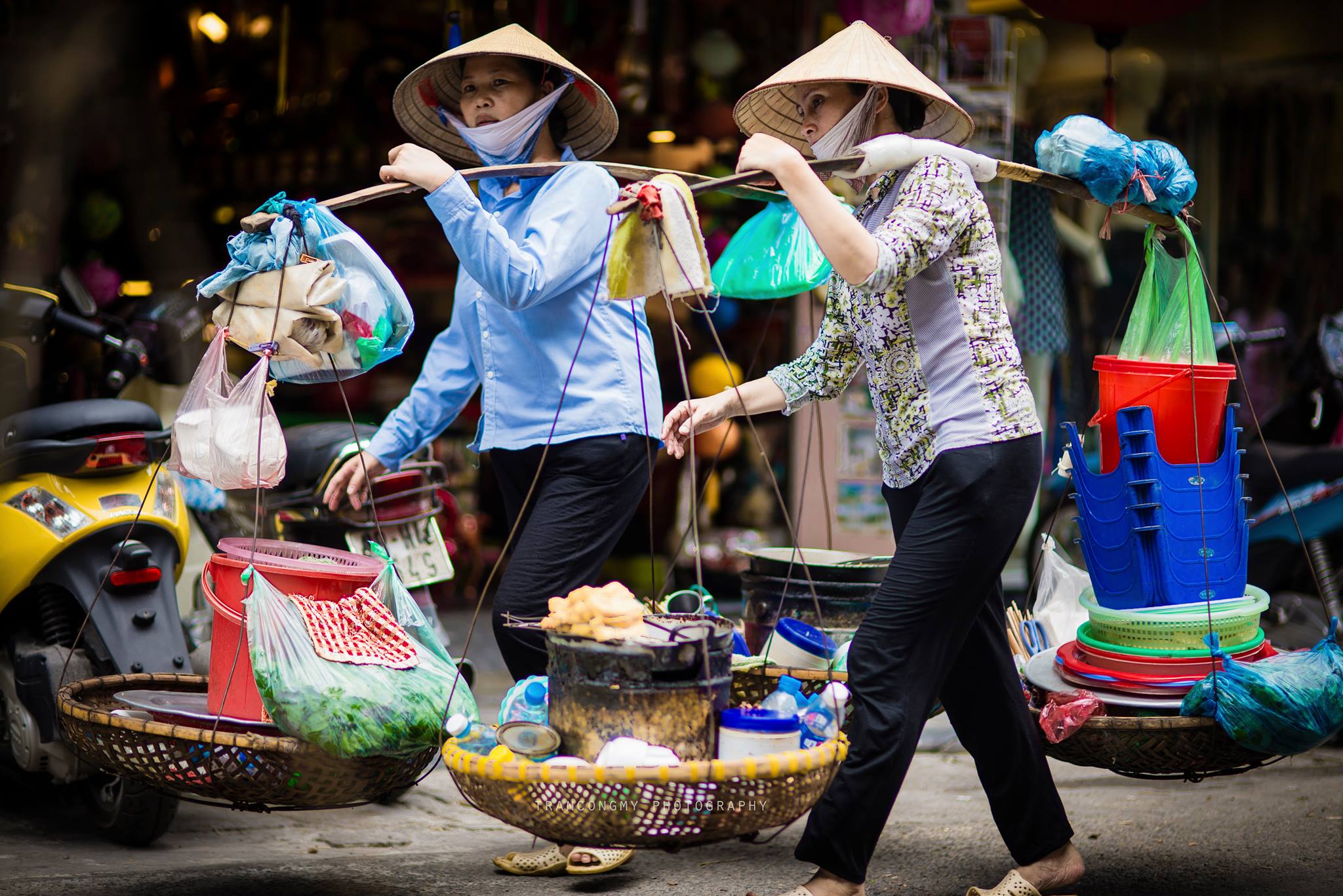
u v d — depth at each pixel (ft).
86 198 41.11
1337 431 34.63
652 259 16.94
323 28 46.52
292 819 25.18
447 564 27.14
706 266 16.92
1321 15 50.11
